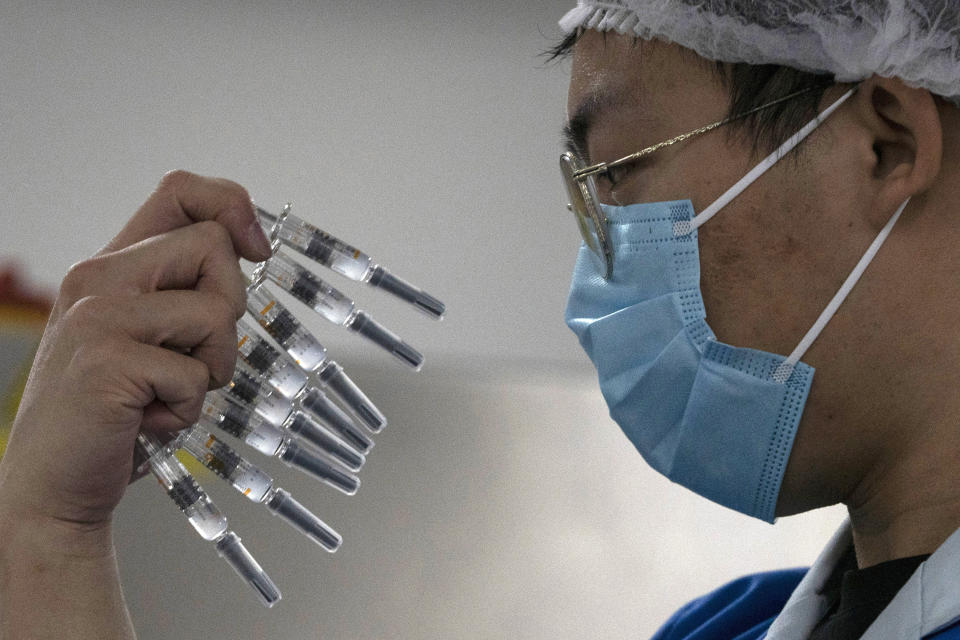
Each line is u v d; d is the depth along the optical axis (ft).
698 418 3.00
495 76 12.12
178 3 11.54
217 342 2.81
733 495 3.05
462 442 9.37
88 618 2.79
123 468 2.80
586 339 3.31
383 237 11.76
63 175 11.07
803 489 2.96
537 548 8.93
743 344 2.92
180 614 8.12
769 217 2.84
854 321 2.75
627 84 3.05
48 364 2.78
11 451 2.82
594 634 8.79
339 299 3.32
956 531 2.57
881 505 2.86
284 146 11.69
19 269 10.66
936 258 2.68
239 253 3.00
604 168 3.13
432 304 3.38
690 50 2.92
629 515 9.13
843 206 2.74
